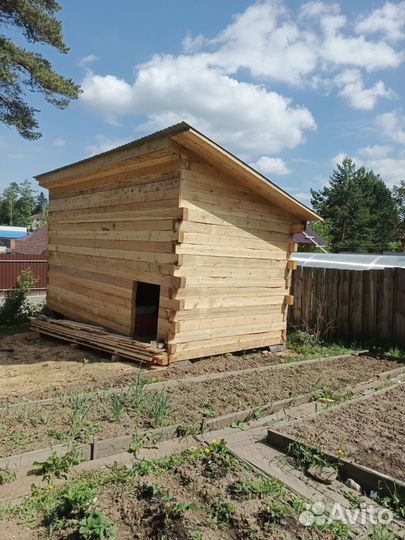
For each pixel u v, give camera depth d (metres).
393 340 8.40
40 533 2.63
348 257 12.35
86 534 2.51
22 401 4.87
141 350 6.87
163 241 6.83
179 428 4.08
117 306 8.02
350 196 49.66
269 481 3.20
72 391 5.25
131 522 2.71
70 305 9.68
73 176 8.98
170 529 2.61
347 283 9.23
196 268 6.84
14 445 3.69
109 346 7.46
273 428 4.04
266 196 7.75
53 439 3.81
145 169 7.30
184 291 6.70
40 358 7.50
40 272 17.34
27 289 12.24
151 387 5.38
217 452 3.66
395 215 52.78
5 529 2.65
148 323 8.23
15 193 92.19
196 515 2.77
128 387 5.38
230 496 2.99
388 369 6.78
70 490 2.90
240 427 4.32
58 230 10.31
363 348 8.63
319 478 3.25
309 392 5.39
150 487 2.99
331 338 9.44
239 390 5.40
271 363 7.21
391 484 3.07
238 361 7.23
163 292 6.83
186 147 6.44
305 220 8.47
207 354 7.21
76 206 9.51
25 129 15.58
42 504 2.90
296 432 3.99
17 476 3.25
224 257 7.26
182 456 3.60
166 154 6.50
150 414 4.41
